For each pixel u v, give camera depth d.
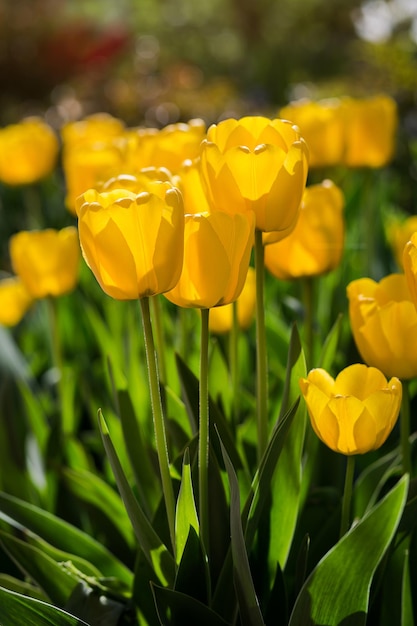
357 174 2.39
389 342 1.01
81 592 1.09
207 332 0.96
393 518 0.93
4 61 7.84
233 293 0.94
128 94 6.09
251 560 1.07
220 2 17.11
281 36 15.14
